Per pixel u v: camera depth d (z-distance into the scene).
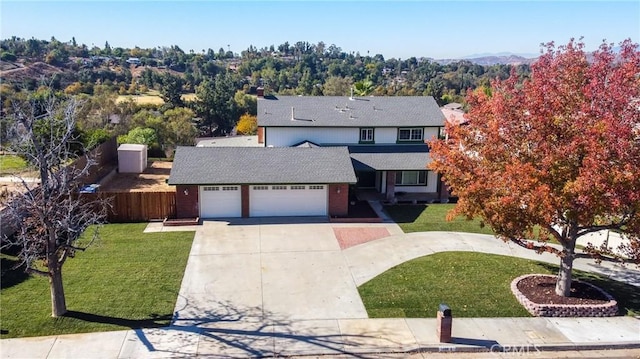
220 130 75.25
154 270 19.30
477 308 16.58
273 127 32.16
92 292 17.19
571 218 14.84
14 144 16.86
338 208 27.05
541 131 14.98
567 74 15.46
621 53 14.73
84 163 29.62
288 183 26.08
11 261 19.22
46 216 14.52
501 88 16.58
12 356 13.33
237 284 18.23
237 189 26.23
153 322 15.36
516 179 14.64
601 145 13.70
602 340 14.80
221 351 13.91
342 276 19.06
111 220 25.61
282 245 22.41
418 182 32.81
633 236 15.59
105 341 14.20
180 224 25.03
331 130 32.75
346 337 14.77
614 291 18.14
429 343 14.45
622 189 13.64
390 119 33.22
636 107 14.18
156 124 49.53
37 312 15.62
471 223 26.19
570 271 16.95
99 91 62.06
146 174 34.47
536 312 16.19
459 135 16.98
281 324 15.45
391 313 16.22
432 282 18.53
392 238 23.58
